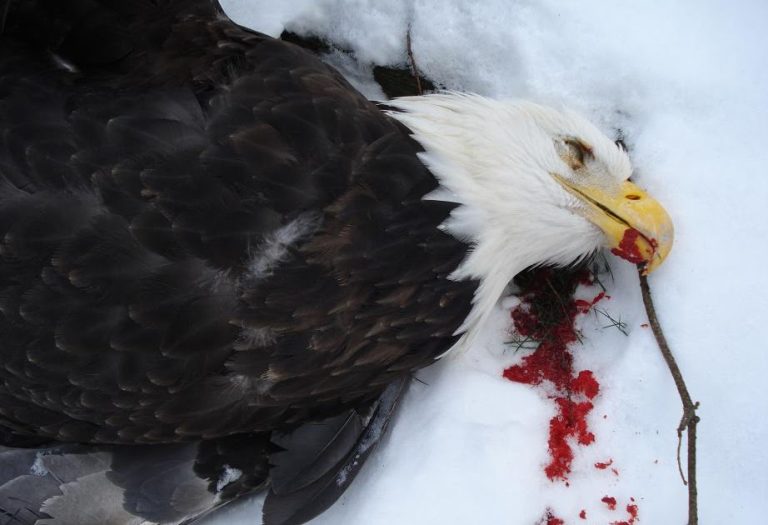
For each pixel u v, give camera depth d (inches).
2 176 32.9
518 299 38.2
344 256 33.7
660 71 37.2
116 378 33.3
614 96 37.6
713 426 36.2
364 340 34.6
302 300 33.5
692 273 36.7
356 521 35.8
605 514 36.1
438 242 34.9
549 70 37.7
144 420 34.1
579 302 37.9
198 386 33.8
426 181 34.9
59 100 33.3
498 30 37.8
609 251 37.9
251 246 33.1
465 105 36.3
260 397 34.3
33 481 34.9
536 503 36.1
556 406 37.1
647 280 36.8
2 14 33.9
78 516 34.7
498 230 35.9
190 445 35.4
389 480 36.1
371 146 34.1
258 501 37.0
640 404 36.6
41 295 32.9
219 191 32.9
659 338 36.2
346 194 33.7
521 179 36.0
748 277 36.5
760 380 36.2
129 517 34.9
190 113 33.3
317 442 35.6
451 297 35.3
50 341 33.1
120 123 32.9
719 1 37.7
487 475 35.8
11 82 33.4
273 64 34.0
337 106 33.9
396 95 39.4
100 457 35.0
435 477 35.9
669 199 37.1
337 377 34.8
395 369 35.6
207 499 35.3
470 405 36.6
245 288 33.3
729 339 36.4
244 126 33.2
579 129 36.1
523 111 36.4
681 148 37.2
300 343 33.9
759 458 35.9
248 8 39.3
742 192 36.9
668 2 37.7
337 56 39.4
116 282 32.8
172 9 34.3
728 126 37.2
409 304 34.7
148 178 32.7
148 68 34.0
